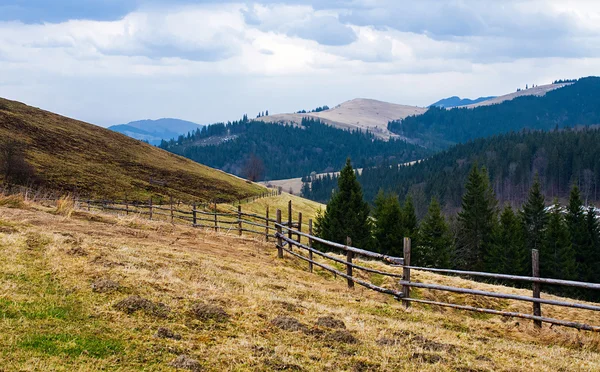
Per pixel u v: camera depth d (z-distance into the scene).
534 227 55.16
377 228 47.62
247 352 6.71
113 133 103.62
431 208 48.06
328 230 47.75
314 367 6.55
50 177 59.06
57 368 5.53
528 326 10.90
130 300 7.81
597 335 11.20
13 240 10.84
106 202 38.59
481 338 9.41
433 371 6.83
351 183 46.91
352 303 11.24
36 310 7.07
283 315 8.70
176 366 6.03
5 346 5.86
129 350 6.27
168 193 69.25
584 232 51.00
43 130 82.31
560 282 10.09
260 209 78.44
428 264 46.41
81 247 11.10
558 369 7.67
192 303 8.46
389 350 7.52
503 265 46.28
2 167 53.38
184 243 16.23
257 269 13.68
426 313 11.31
